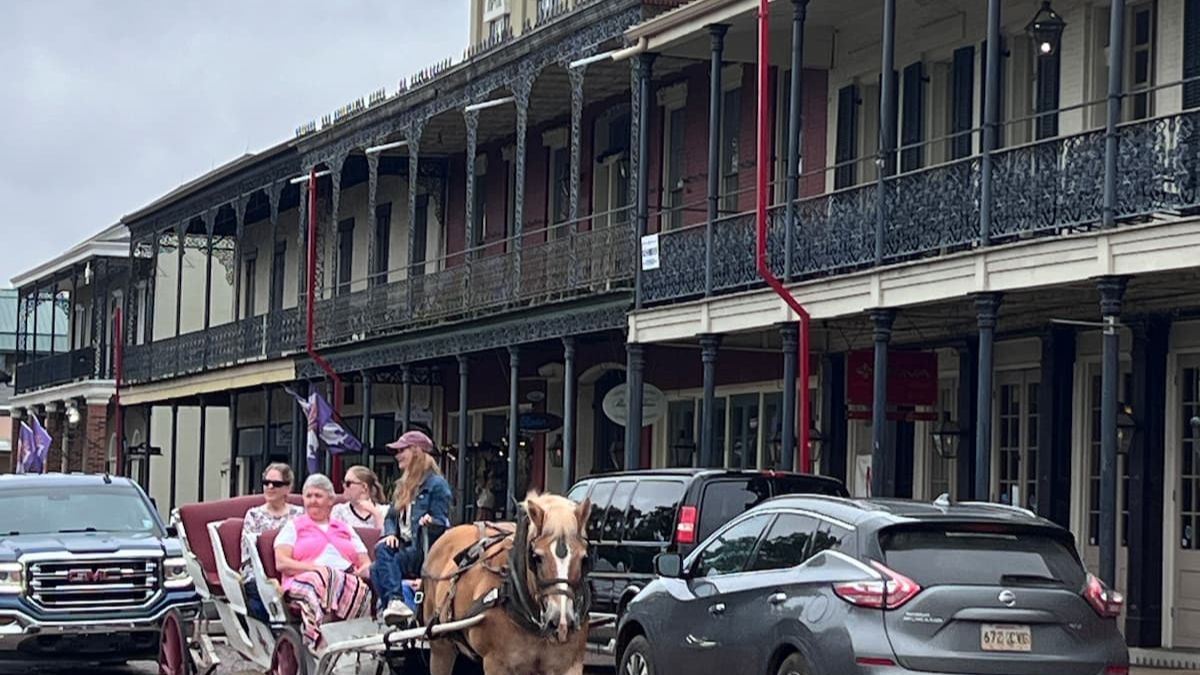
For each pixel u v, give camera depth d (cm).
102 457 5469
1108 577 1656
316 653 1454
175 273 5544
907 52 2473
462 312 3066
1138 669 1947
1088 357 2181
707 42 2584
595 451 3328
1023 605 1227
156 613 1970
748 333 2470
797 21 2227
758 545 1394
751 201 2758
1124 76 2114
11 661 1991
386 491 3966
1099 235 1739
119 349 4772
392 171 3888
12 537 2041
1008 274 1862
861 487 2492
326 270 4322
